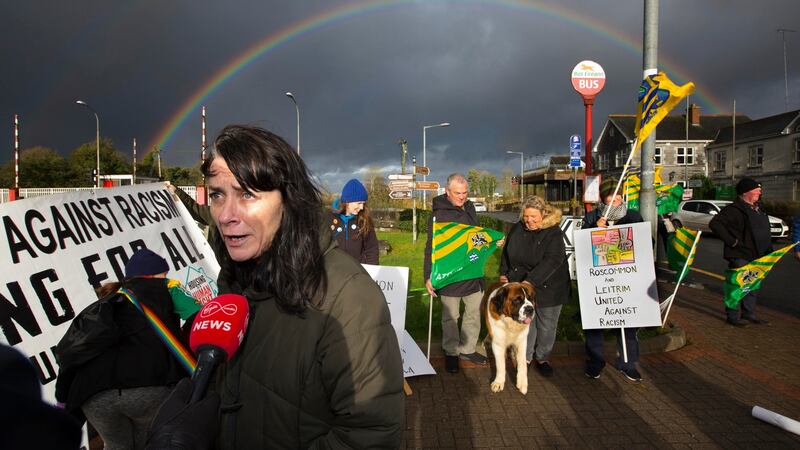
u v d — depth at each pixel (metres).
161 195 4.85
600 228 5.07
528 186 73.06
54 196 3.66
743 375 5.01
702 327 6.81
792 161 37.16
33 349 3.10
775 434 3.79
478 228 5.14
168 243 4.63
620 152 53.62
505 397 4.57
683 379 4.93
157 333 2.72
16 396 0.70
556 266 4.87
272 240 1.38
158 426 1.10
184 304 2.94
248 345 1.39
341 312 1.34
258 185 1.32
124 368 2.66
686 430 3.88
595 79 10.66
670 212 11.09
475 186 84.50
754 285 6.48
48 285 3.35
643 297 4.83
